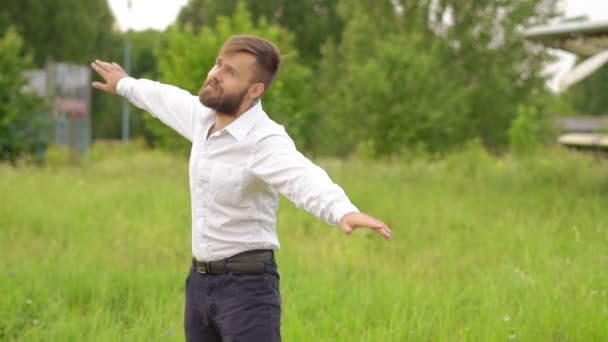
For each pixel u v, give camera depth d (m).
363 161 18.58
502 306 5.13
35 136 21.91
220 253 3.10
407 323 4.89
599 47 13.15
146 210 10.00
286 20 49.19
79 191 11.59
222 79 3.00
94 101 50.91
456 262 6.89
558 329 4.73
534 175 13.77
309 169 2.85
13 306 5.37
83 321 5.05
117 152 30.30
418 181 14.10
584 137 19.53
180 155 20.42
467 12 38.38
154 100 3.55
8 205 9.99
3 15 44.38
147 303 5.45
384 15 38.75
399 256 7.40
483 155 17.55
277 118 17.67
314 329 4.85
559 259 6.35
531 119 27.62
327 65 43.62
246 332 3.06
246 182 3.00
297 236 8.50
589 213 9.23
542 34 12.58
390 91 22.52
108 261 7.04
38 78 24.88
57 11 46.00
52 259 6.88
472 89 36.75
